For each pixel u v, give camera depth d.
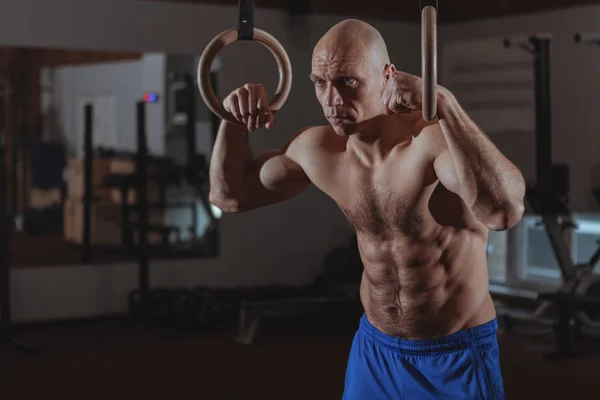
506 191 1.34
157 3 5.91
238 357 4.78
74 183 8.71
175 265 6.14
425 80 1.22
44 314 5.74
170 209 8.27
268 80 6.36
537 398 3.91
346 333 5.49
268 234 6.49
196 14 6.05
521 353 4.86
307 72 6.48
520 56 6.13
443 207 1.61
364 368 1.82
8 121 10.43
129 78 9.61
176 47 6.00
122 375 4.36
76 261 6.86
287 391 4.04
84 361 4.67
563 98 5.98
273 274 6.51
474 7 6.41
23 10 5.50
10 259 7.03
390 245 1.68
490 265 6.30
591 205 5.89
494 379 1.70
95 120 10.05
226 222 6.32
